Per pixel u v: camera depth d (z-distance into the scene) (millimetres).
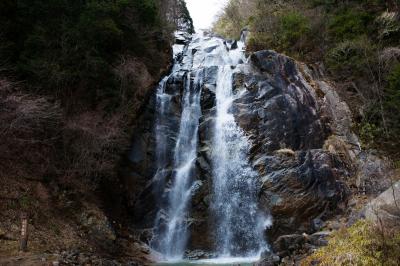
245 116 16125
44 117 12273
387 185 14164
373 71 18375
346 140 16469
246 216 14328
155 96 17500
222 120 16312
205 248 14039
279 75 17500
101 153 13625
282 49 21062
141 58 17594
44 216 11141
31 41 13266
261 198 14250
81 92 14188
